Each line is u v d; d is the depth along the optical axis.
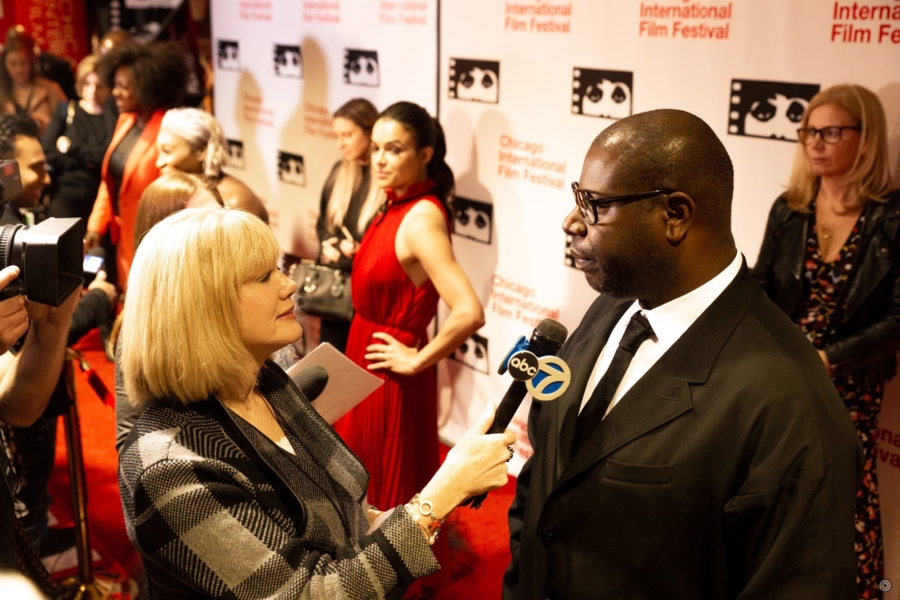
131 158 4.05
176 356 1.26
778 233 2.49
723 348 1.31
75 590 2.78
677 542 1.29
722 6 2.62
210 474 1.24
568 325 3.31
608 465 1.33
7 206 2.86
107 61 4.27
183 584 1.26
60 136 5.00
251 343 1.34
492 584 2.93
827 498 1.19
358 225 3.51
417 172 2.78
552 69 3.16
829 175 2.35
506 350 3.62
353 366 1.96
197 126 3.18
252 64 4.88
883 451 2.53
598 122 3.05
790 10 2.47
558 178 3.23
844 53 2.38
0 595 0.95
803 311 2.46
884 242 2.27
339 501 1.46
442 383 4.03
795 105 2.51
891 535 2.56
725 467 1.25
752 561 1.24
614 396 1.40
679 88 2.79
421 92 3.77
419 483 2.85
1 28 6.40
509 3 3.26
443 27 3.57
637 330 1.40
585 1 3.00
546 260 3.35
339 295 3.37
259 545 1.21
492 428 1.45
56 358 1.76
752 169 2.66
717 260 1.34
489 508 3.43
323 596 1.22
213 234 1.29
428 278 2.73
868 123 2.27
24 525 2.98
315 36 4.33
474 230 3.64
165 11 5.61
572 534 1.38
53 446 2.89
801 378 1.25
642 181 1.26
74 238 1.56
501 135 3.42
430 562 1.32
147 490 1.21
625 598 1.33
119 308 4.06
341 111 3.54
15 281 1.48
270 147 4.88
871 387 2.38
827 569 1.18
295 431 1.49
